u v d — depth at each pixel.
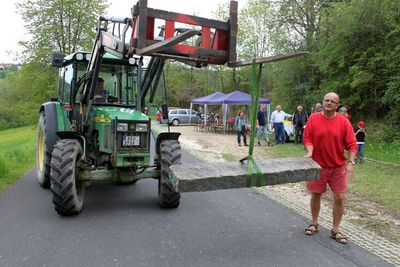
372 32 16.20
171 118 37.16
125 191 7.68
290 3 23.92
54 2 31.12
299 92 22.52
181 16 4.47
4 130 41.12
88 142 6.74
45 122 7.64
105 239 4.89
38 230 5.18
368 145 14.95
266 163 4.81
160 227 5.42
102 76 7.23
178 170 4.46
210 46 4.61
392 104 15.95
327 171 4.93
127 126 6.06
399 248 4.71
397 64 15.02
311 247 4.71
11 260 4.19
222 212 6.24
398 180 8.84
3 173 8.77
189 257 4.36
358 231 5.32
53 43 31.77
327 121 4.84
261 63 4.45
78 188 6.16
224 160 12.46
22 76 33.22
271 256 4.42
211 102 26.59
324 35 18.98
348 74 17.11
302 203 6.88
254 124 4.56
